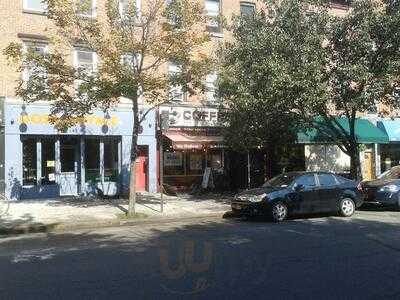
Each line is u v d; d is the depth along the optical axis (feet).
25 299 22.84
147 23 54.24
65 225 49.47
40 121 69.56
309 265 29.66
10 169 68.03
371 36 60.59
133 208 54.80
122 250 35.45
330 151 89.92
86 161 74.13
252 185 84.94
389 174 65.57
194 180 81.10
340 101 61.93
